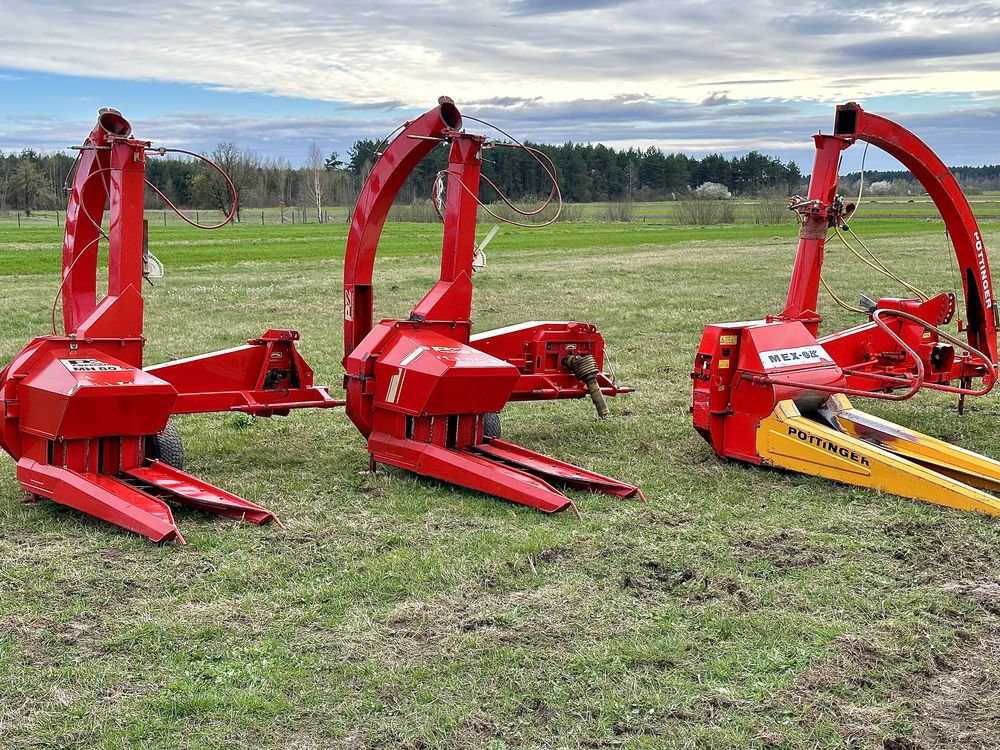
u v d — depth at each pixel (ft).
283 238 162.20
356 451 28.37
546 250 131.44
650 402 35.53
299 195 324.80
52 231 171.63
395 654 15.35
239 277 84.17
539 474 24.59
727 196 414.00
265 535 20.86
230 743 12.90
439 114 25.45
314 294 71.15
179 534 20.13
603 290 76.23
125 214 23.36
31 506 22.74
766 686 14.40
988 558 19.69
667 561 19.43
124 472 22.71
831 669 14.87
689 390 37.91
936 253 112.37
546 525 21.63
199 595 17.70
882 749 12.87
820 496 23.88
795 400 26.22
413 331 25.63
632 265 99.86
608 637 15.99
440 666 14.92
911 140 28.81
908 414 33.86
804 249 28.04
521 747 12.87
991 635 16.16
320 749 12.78
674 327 56.03
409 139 26.25
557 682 14.48
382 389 25.09
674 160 424.46
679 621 16.62
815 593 17.85
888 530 21.34
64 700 13.87
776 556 19.77
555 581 18.45
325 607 17.17
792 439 25.40
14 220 234.17
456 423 25.20
